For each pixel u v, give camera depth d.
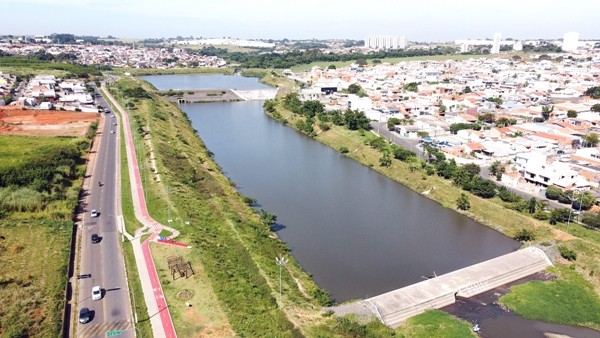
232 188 137.00
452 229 115.31
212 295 74.25
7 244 88.81
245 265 86.88
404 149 164.88
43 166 126.25
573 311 81.19
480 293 86.31
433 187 138.88
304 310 74.75
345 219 119.94
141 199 113.81
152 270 81.12
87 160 148.00
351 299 83.62
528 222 112.00
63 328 65.81
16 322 65.50
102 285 77.31
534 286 87.94
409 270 94.50
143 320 67.75
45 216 101.38
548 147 165.38
